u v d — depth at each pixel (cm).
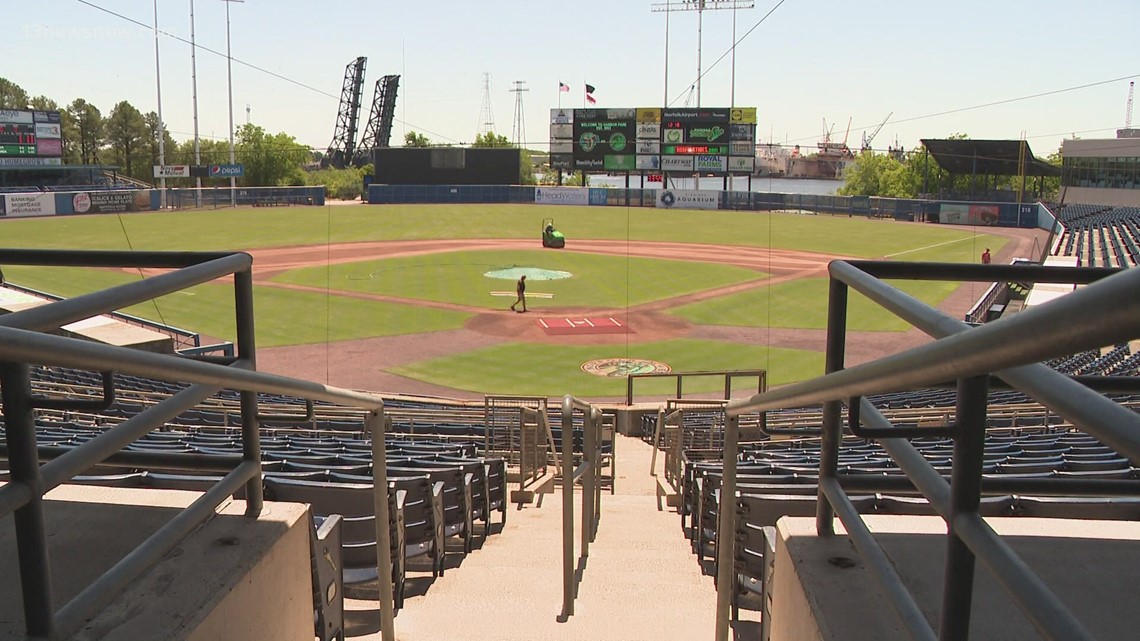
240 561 273
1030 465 625
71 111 12325
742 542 501
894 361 173
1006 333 125
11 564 276
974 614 243
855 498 484
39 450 274
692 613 523
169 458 298
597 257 4728
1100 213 6159
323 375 2258
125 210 7469
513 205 8575
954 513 168
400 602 523
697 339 2719
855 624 234
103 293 212
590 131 8406
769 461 823
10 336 160
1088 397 121
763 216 7606
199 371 229
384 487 403
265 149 12275
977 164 8294
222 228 6072
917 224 6981
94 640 228
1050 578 267
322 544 361
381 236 5681
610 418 1834
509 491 1083
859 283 236
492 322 2958
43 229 5866
